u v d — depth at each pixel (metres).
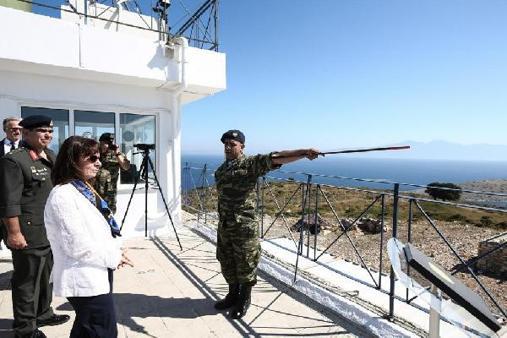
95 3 6.38
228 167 3.26
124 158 5.01
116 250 2.08
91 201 2.04
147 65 5.43
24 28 4.47
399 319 3.14
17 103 5.02
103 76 5.29
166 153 6.33
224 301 3.49
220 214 3.32
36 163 2.78
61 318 3.16
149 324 3.18
